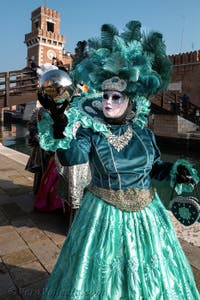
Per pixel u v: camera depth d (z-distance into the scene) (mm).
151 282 1509
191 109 20297
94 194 1672
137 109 1758
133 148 1627
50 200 3750
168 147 19062
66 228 3352
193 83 21734
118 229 1563
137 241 1558
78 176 2869
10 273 2480
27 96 17359
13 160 7043
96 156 1612
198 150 17125
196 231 3197
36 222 3510
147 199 1655
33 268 2562
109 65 1578
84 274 1502
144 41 1746
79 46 1861
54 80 1983
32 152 4113
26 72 17203
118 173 1595
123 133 1650
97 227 1584
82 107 1648
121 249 1539
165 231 1680
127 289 1481
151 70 1691
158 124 19844
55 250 2871
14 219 3586
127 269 1501
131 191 1613
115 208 1600
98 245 1537
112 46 1689
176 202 1870
